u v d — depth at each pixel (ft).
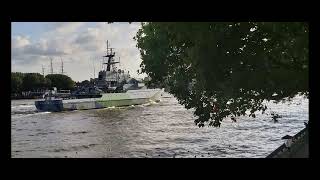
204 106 52.24
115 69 379.55
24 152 149.28
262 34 39.75
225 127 200.03
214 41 37.09
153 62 48.67
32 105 419.74
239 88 43.65
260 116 247.91
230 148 141.90
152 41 46.47
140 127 214.48
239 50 39.78
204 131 188.44
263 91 45.83
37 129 221.66
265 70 39.96
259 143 150.82
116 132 197.57
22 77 485.56
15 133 206.39
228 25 37.99
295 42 31.89
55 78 487.20
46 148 157.58
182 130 194.70
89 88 342.64
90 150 150.20
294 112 277.23
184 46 41.65
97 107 327.06
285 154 53.16
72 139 180.24
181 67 48.26
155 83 50.88
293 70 39.32
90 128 218.79
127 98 348.18
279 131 183.01
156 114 287.89
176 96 50.93
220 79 40.70
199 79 44.45
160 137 173.99
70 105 316.60
